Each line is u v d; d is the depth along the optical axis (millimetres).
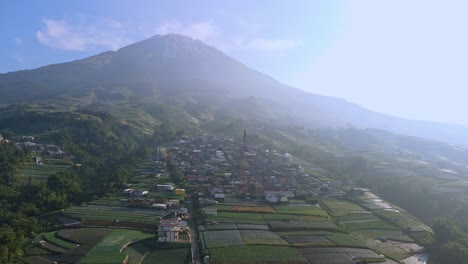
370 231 127125
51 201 137625
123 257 89062
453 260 106562
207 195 155250
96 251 92688
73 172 183250
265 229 118438
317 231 120312
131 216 122188
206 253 95938
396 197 183250
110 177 169625
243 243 103938
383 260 100500
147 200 139000
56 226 114562
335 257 98750
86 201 143500
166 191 156750
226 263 90000
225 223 121500
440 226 122000
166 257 94000
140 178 176375
